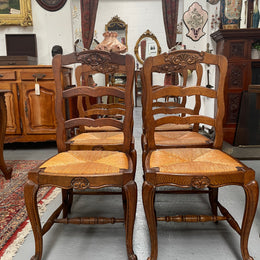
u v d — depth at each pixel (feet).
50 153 10.36
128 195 3.56
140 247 4.25
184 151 4.36
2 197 6.23
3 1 11.83
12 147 11.43
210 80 12.34
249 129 9.96
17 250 4.21
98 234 4.68
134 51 23.12
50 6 12.12
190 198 6.14
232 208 5.50
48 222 4.14
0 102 6.91
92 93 4.22
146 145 5.06
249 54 10.66
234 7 10.27
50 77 10.20
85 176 3.50
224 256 4.00
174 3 18.38
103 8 22.34
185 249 4.19
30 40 12.13
